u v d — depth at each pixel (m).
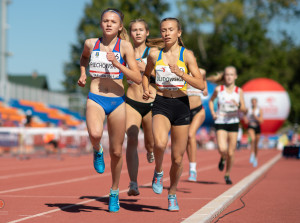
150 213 6.54
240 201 8.34
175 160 6.57
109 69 6.18
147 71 6.77
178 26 6.49
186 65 6.47
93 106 6.19
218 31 68.31
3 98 33.66
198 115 10.67
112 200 6.60
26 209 6.83
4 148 23.23
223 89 11.11
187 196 8.55
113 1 54.50
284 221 6.42
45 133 23.22
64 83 52.41
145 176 13.02
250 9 67.12
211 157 26.64
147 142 8.40
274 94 52.34
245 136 53.00
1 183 10.80
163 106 6.49
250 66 70.38
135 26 8.25
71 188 9.73
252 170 15.73
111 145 6.39
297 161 22.62
